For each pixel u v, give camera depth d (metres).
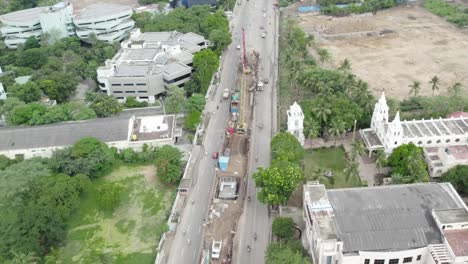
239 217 151.50
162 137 189.75
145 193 166.00
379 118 178.62
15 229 136.62
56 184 154.75
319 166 173.00
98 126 193.00
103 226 151.88
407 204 127.94
